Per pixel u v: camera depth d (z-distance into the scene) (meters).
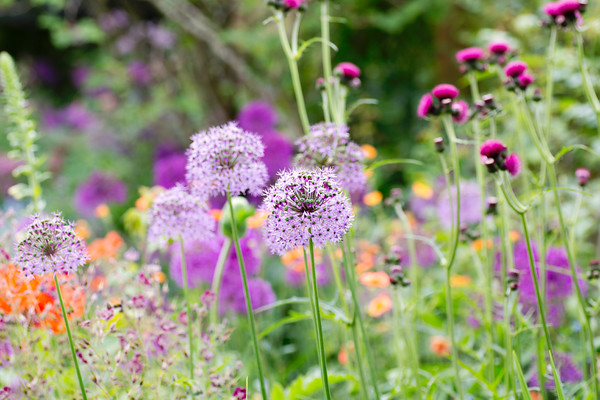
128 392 1.94
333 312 2.31
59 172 7.35
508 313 2.27
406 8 6.89
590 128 4.43
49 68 11.33
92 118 8.12
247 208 2.55
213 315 2.54
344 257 2.13
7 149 7.47
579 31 2.44
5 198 6.62
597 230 4.26
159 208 2.15
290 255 3.12
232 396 1.97
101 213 4.32
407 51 7.59
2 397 1.99
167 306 2.48
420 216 4.97
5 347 2.06
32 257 1.60
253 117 5.32
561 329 2.87
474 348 3.18
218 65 7.06
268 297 3.17
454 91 2.15
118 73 7.73
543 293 2.38
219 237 3.05
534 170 4.59
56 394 2.28
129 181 7.38
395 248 2.56
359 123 7.23
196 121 7.47
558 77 4.05
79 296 2.11
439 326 3.00
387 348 3.37
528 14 5.52
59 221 1.64
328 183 1.61
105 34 7.41
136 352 2.05
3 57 2.87
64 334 2.14
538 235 2.78
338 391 3.17
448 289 2.14
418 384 2.30
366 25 7.35
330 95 2.49
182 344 2.23
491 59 2.84
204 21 6.77
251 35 6.54
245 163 1.88
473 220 3.82
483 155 1.89
